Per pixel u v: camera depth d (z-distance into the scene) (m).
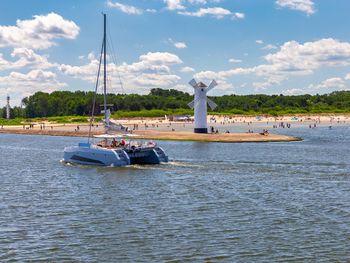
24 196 44.75
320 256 27.56
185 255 27.80
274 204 40.34
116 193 45.59
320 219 35.28
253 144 104.06
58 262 26.94
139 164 65.19
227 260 27.00
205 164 65.25
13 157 80.25
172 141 111.50
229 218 35.62
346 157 76.69
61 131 150.38
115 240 30.58
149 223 34.41
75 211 38.34
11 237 31.28
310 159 73.44
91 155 64.75
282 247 29.05
